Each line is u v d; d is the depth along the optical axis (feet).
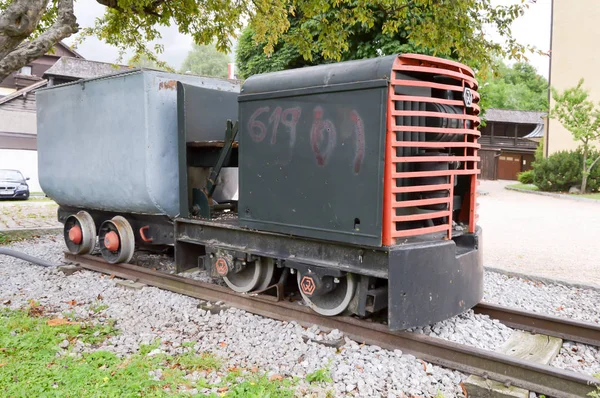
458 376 12.76
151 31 32.14
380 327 14.52
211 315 17.44
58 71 89.66
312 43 34.83
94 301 19.33
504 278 23.16
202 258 19.74
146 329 16.11
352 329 15.07
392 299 13.25
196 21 31.04
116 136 21.94
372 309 14.52
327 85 14.33
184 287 19.99
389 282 13.26
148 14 28.50
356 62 14.02
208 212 20.08
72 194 25.72
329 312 15.64
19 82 100.27
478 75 30.99
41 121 27.66
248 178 16.98
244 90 16.98
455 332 15.30
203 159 20.75
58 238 34.22
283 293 17.46
